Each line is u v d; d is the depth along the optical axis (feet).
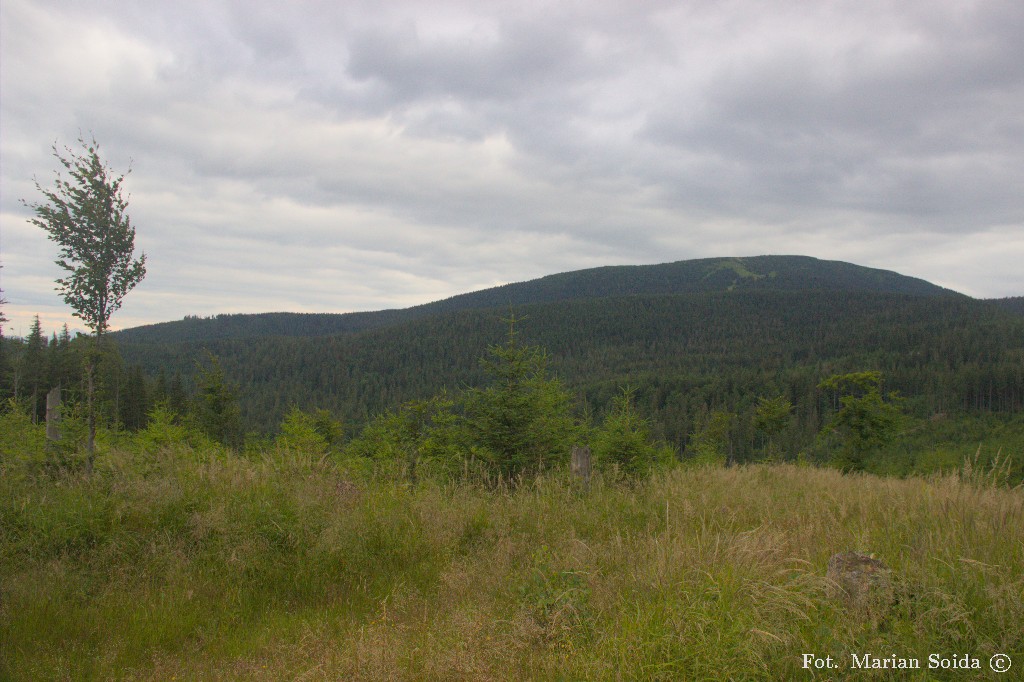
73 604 15.10
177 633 14.17
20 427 34.91
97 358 25.18
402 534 20.10
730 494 25.49
